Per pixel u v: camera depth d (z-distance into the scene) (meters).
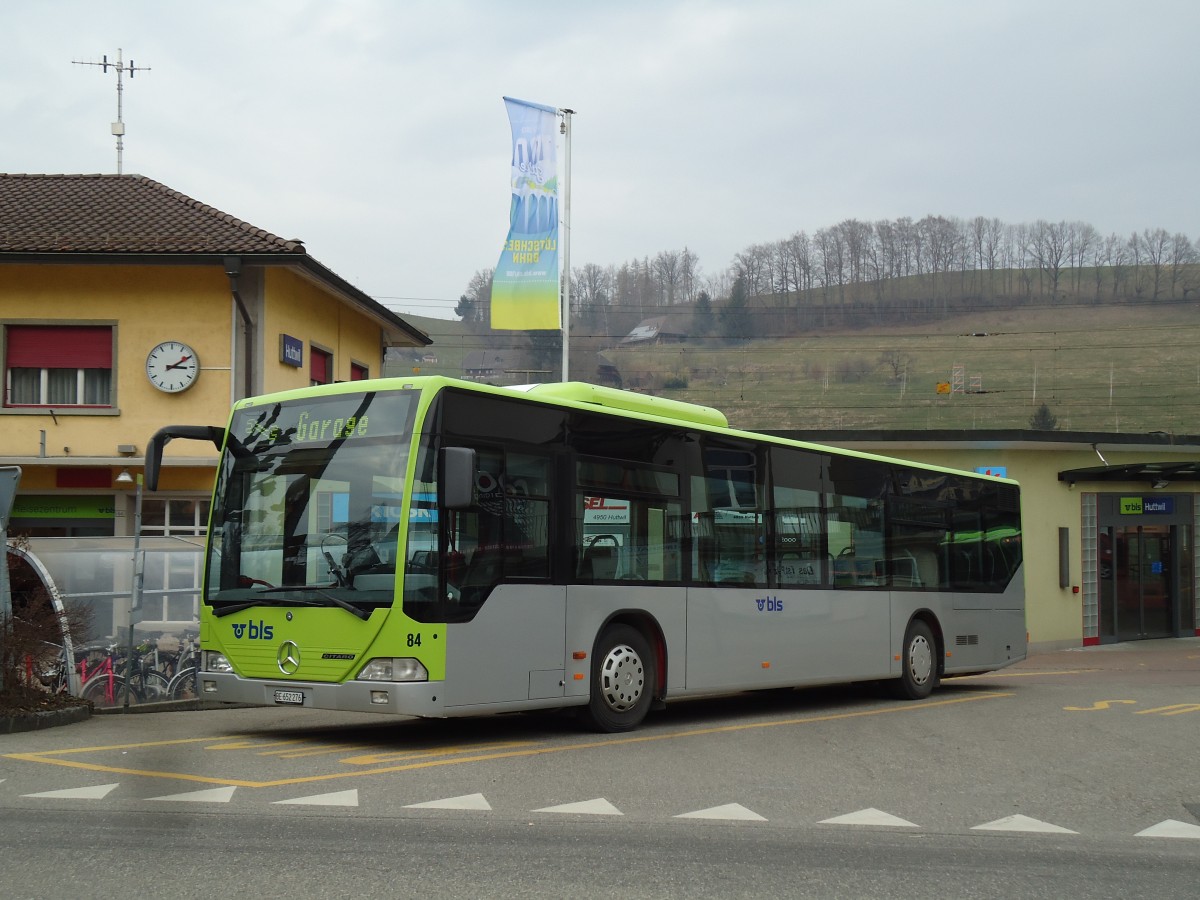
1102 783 10.21
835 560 16.09
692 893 6.31
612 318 63.72
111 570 15.52
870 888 6.56
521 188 29.27
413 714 10.49
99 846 6.92
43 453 24.70
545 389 12.77
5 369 24.92
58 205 26.62
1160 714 15.31
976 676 23.77
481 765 10.04
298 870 6.46
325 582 11.02
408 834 7.39
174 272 24.98
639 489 13.01
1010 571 20.30
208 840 7.09
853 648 16.25
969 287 70.75
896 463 17.70
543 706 11.67
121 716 14.17
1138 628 33.12
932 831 8.14
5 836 7.14
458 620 10.84
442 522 10.84
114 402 24.83
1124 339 68.75
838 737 12.67
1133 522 32.94
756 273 67.50
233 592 11.53
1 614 12.99
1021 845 7.81
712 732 12.85
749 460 14.75
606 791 9.05
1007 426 61.00
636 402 13.75
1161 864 7.43
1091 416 61.75
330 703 10.80
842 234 69.31
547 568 11.81
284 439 11.66
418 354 59.62
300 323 27.16
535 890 6.25
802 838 7.75
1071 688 19.83
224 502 11.85
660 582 13.16
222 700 11.52
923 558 18.06
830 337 67.25
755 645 14.47
